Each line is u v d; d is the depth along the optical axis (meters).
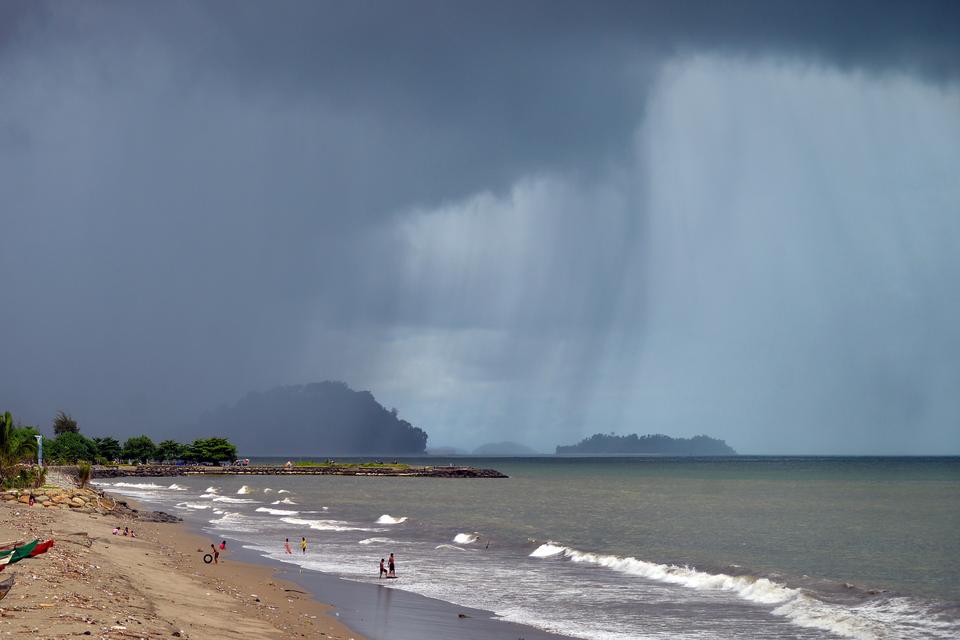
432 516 107.88
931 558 65.38
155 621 27.73
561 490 184.25
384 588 48.81
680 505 131.38
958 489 179.75
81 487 113.56
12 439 94.25
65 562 38.06
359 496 157.00
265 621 34.72
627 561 58.22
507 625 38.72
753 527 92.31
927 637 36.38
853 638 36.44
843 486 197.12
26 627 23.91
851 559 64.69
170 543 65.56
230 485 196.88
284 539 76.31
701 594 47.34
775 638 36.28
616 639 36.09
